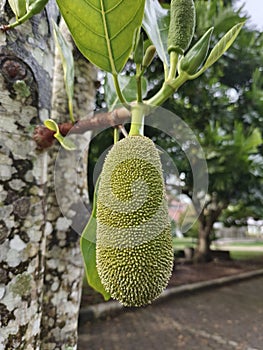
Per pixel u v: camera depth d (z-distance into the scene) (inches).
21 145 10.2
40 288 10.6
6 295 9.4
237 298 81.1
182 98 63.3
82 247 10.4
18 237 9.9
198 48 9.3
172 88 9.4
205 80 62.0
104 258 8.1
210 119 67.4
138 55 8.8
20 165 10.1
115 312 65.2
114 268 7.9
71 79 10.7
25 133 10.2
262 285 96.8
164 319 63.7
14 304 9.6
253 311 69.9
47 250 15.4
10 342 9.4
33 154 10.4
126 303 7.9
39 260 10.5
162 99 9.4
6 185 9.8
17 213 9.9
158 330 57.6
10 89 10.0
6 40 9.9
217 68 63.6
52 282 15.3
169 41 9.6
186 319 63.9
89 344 50.9
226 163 70.4
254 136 68.1
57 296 15.4
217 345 51.6
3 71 9.9
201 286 88.7
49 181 15.9
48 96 11.1
